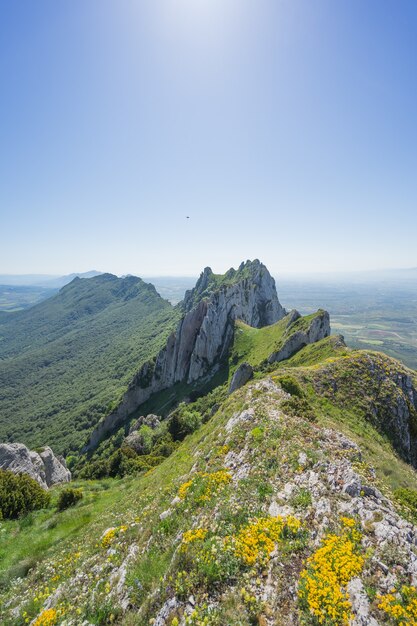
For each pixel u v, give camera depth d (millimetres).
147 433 82438
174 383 145500
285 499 14914
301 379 42500
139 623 10938
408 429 40094
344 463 17641
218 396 102625
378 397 41812
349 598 10000
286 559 11664
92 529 21969
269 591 10570
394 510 14336
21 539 25062
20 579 18156
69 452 144500
